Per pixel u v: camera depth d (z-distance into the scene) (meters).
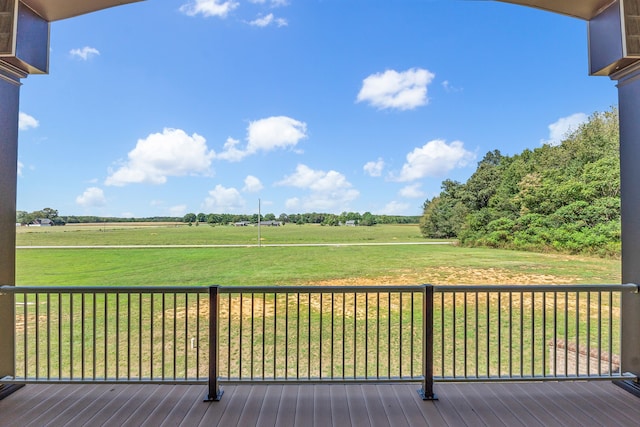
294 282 11.58
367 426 2.10
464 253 13.67
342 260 14.13
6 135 2.66
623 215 2.76
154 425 2.11
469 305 8.10
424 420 2.18
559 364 5.27
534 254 11.69
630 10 2.51
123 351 6.18
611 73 2.84
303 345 6.29
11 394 2.54
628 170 2.73
